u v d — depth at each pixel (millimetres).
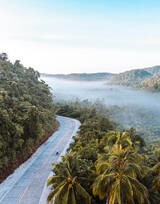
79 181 17906
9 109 36062
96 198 18938
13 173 28797
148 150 43844
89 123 59844
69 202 15969
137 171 16422
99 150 34969
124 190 15078
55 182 17781
